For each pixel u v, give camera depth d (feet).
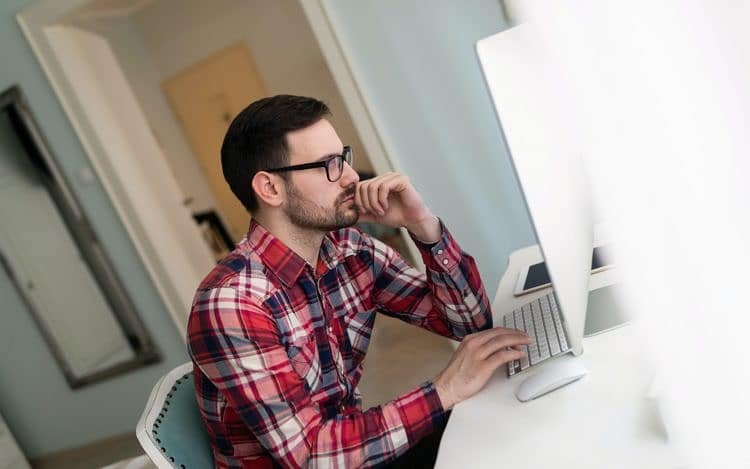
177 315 10.59
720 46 1.07
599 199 1.38
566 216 2.30
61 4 9.38
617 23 1.18
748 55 1.05
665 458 1.95
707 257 1.19
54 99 9.94
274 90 18.62
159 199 11.44
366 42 8.14
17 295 11.19
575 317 2.46
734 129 1.09
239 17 18.07
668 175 1.19
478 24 7.75
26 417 11.97
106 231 10.48
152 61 18.61
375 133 8.36
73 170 10.26
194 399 3.63
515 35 1.86
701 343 1.26
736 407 1.27
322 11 8.07
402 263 4.06
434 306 3.86
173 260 10.80
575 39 1.28
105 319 10.93
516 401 2.72
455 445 2.56
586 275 2.67
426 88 8.13
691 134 1.14
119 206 10.26
